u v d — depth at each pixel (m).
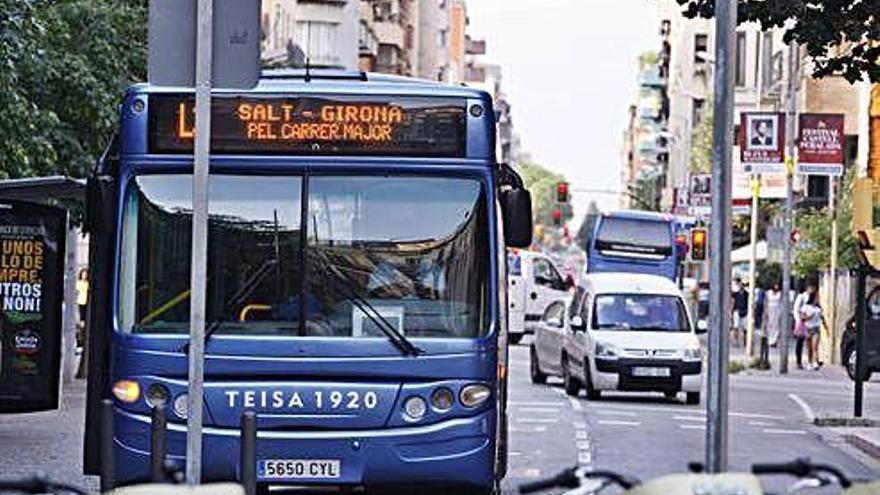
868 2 42.88
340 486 30.48
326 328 30.73
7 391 44.91
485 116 31.31
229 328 30.73
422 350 30.64
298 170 31.09
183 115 31.16
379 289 30.91
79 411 60.72
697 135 199.38
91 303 31.25
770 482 37.44
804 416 68.44
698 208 122.31
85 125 64.25
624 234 153.62
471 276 30.97
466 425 30.64
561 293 137.88
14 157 50.28
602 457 49.53
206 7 23.84
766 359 103.31
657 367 70.44
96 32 65.62
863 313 65.69
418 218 31.06
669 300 73.75
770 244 111.50
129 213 31.06
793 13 42.59
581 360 72.69
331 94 31.20
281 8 165.75
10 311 44.88
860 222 64.62
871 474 47.75
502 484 41.62
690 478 15.72
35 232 45.06
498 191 32.09
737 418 66.56
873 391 85.94
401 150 31.16
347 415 30.52
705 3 43.03
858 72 45.38
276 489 31.06
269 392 30.45
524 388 80.12
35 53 48.47
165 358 30.59
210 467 30.33
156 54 24.09
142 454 30.53
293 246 30.95
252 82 23.95
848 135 126.44
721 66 22.22
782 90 139.00
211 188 31.11
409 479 30.53
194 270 23.72
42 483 16.00
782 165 90.50
